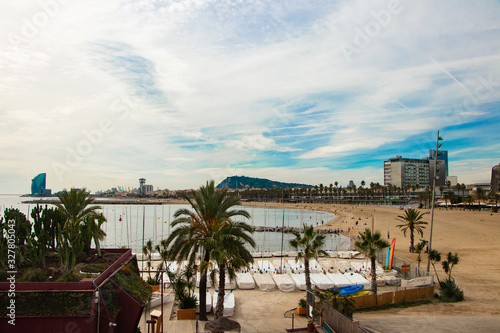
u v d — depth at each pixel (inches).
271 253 1905.8
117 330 637.3
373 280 1038.4
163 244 1144.8
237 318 882.1
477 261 1612.9
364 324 751.1
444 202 7175.2
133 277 770.8
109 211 7810.0
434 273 1381.6
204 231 906.7
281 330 761.6
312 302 815.7
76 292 570.3
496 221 3801.7
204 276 900.0
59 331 547.5
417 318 800.9
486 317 808.3
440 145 1318.9
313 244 1064.8
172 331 735.1
